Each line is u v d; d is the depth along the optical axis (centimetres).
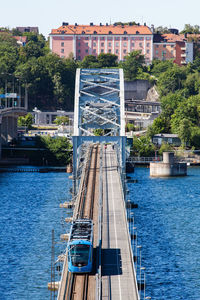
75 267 14112
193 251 19762
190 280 16838
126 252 15512
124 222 18150
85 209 19750
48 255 19075
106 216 18862
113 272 14238
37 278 16938
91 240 14725
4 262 18438
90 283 13738
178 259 18800
